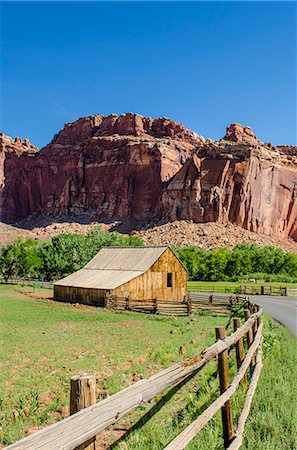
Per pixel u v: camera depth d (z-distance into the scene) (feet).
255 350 31.86
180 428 20.52
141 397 12.44
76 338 54.90
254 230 517.96
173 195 545.03
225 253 259.80
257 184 531.91
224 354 21.45
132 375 32.83
